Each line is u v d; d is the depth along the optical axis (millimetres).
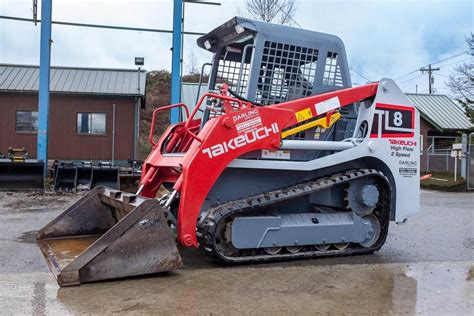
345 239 5531
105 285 4223
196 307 3705
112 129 23000
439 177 19219
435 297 4047
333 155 5523
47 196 11164
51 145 22641
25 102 22469
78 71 24297
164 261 4457
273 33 5539
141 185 5730
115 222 5836
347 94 5680
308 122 5520
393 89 5863
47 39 13242
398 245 6473
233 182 5301
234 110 5105
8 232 6934
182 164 4914
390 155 5824
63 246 5270
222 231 5012
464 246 6441
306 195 5633
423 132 27672
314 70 5762
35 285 4211
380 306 3801
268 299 3938
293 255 5266
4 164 11961
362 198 5578
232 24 5617
